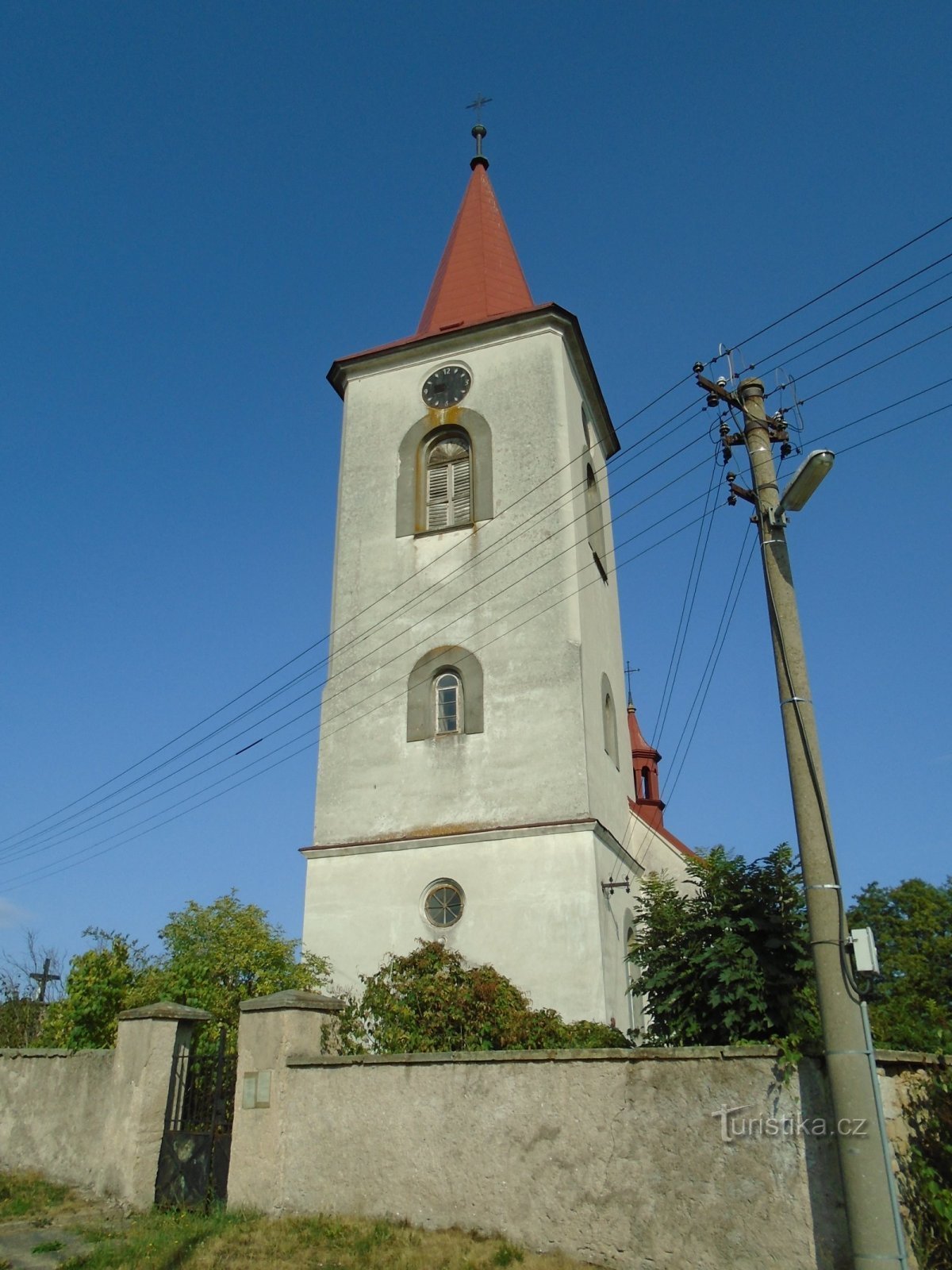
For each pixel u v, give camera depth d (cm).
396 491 2545
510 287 2889
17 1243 1224
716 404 1331
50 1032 2200
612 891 2138
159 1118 1447
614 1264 1046
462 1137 1183
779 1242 973
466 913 2044
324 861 2198
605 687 2486
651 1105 1081
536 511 2389
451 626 2347
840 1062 974
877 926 4300
